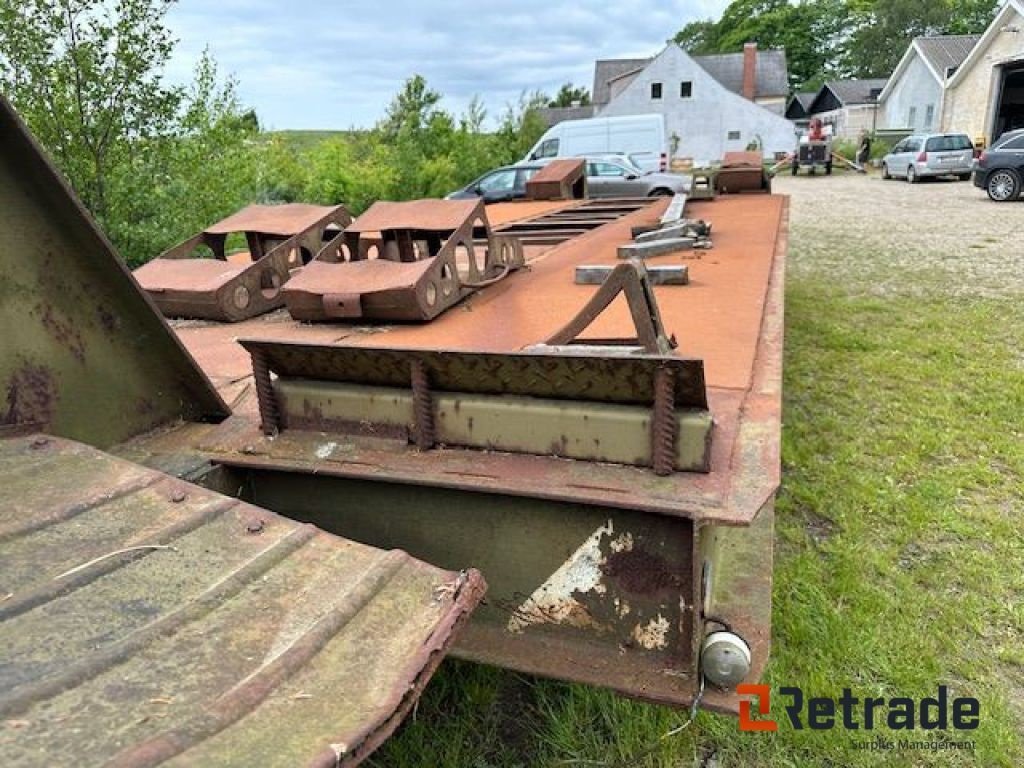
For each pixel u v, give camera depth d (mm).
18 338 1525
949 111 34219
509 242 3287
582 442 1504
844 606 2744
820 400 4914
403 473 1522
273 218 3303
